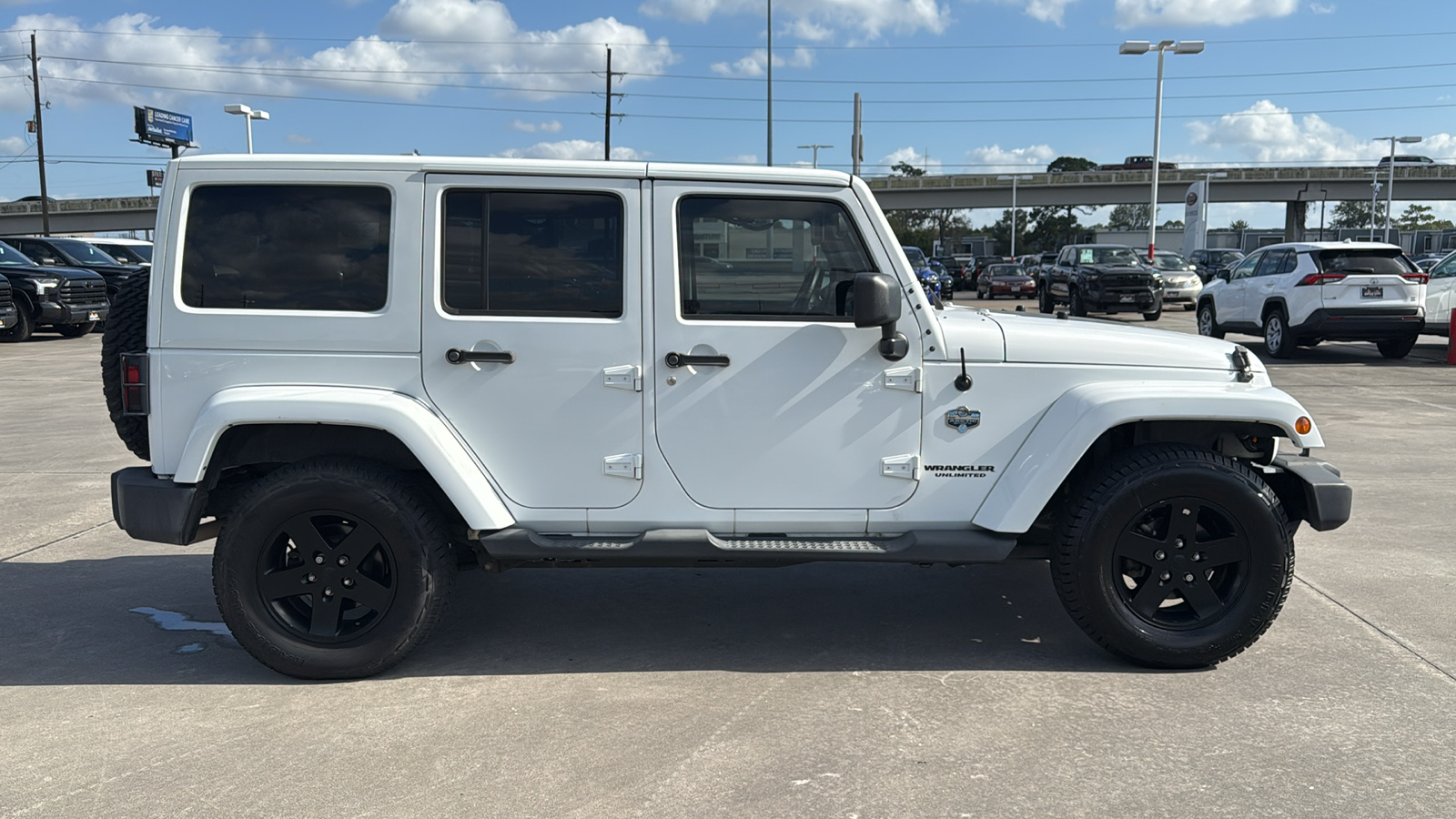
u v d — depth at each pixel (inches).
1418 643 164.7
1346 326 564.1
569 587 199.3
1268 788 118.5
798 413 150.0
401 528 146.5
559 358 147.9
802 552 149.8
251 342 147.1
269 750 129.4
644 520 151.8
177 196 146.4
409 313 146.7
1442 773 122.0
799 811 113.7
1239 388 154.1
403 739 132.3
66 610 185.8
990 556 151.2
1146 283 892.6
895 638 170.6
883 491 152.5
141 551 226.5
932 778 121.1
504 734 133.6
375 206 147.2
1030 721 137.0
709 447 150.4
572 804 115.5
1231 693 145.9
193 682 151.8
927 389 151.1
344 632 151.3
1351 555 215.5
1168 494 147.6
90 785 120.4
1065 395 152.4
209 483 150.6
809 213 149.2
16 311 740.0
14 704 144.2
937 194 2753.4
